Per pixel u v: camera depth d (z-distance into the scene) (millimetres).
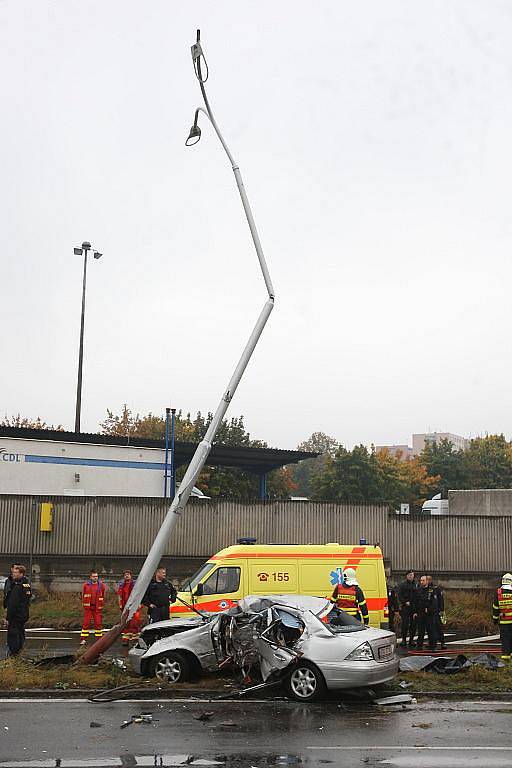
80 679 12141
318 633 11531
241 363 13703
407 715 10516
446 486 81500
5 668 12727
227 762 8141
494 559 26688
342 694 11742
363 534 26578
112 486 33531
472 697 11766
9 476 31672
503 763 8164
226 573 17453
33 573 24781
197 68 13633
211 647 12344
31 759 8172
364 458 70938
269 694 11758
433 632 17656
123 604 17391
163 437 66125
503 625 15180
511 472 83562
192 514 26156
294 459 40375
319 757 8359
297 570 17703
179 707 10852
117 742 8898
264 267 13922
